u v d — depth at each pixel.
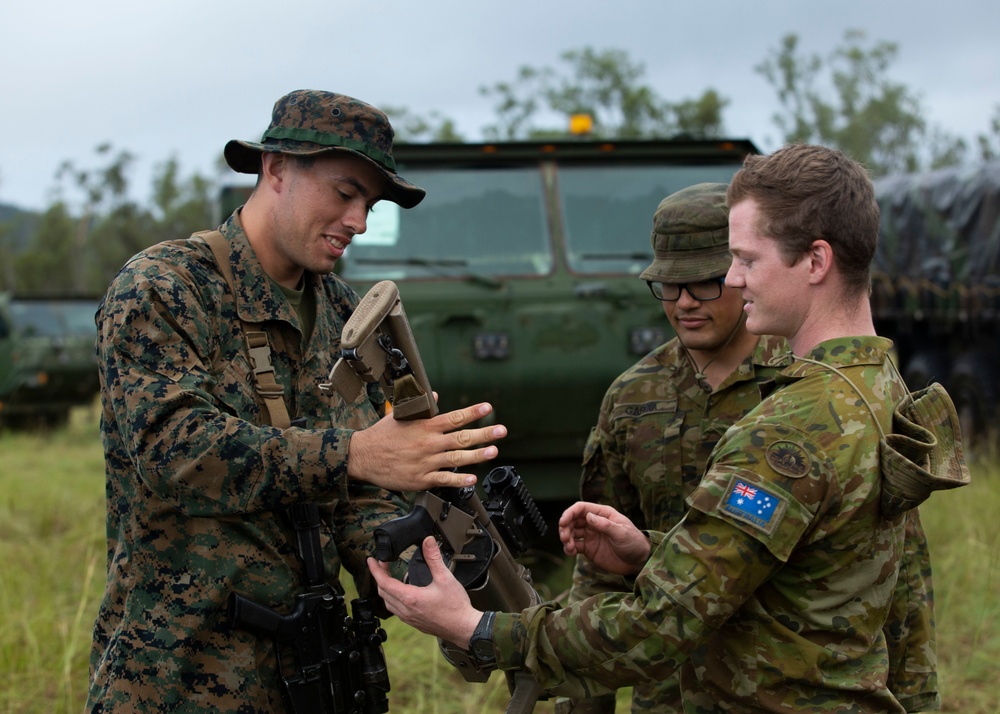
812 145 1.64
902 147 24.25
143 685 1.83
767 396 1.68
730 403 2.26
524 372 4.71
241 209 2.04
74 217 39.38
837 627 1.58
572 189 5.06
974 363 7.73
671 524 2.30
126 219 37.12
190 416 1.73
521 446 4.81
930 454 1.58
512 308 4.73
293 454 1.71
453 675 3.70
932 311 8.27
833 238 1.58
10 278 38.38
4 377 12.34
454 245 4.92
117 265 37.00
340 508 2.13
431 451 1.67
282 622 1.88
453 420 1.69
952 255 7.98
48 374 12.48
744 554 1.51
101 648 1.93
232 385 1.90
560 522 2.01
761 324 1.65
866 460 1.53
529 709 1.64
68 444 11.69
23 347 12.42
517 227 4.96
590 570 2.30
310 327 2.10
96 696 1.87
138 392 1.75
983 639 4.03
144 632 1.85
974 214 7.78
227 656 1.85
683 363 2.34
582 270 4.90
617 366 4.74
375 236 4.90
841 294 1.62
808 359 1.62
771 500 1.50
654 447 2.31
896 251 8.86
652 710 2.16
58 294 14.26
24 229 45.91
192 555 1.85
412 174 5.00
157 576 1.86
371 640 1.98
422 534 1.66
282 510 1.94
